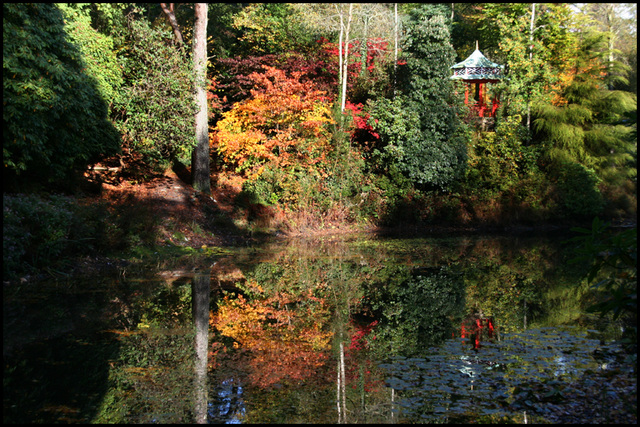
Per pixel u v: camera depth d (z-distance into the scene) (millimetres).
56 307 7207
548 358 5410
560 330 6609
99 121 13422
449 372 5031
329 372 5066
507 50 24531
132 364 5211
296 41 24188
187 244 13352
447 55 21141
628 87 30953
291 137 19062
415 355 5586
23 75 9664
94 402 4309
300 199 18359
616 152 25391
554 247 15680
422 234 18922
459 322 7074
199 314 7250
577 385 4590
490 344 5984
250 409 4203
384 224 20188
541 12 25000
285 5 26750
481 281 10172
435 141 20859
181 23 26781
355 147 21297
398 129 20297
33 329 6219
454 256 13594
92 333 6184
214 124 22312
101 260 10461
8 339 5828
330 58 23859
